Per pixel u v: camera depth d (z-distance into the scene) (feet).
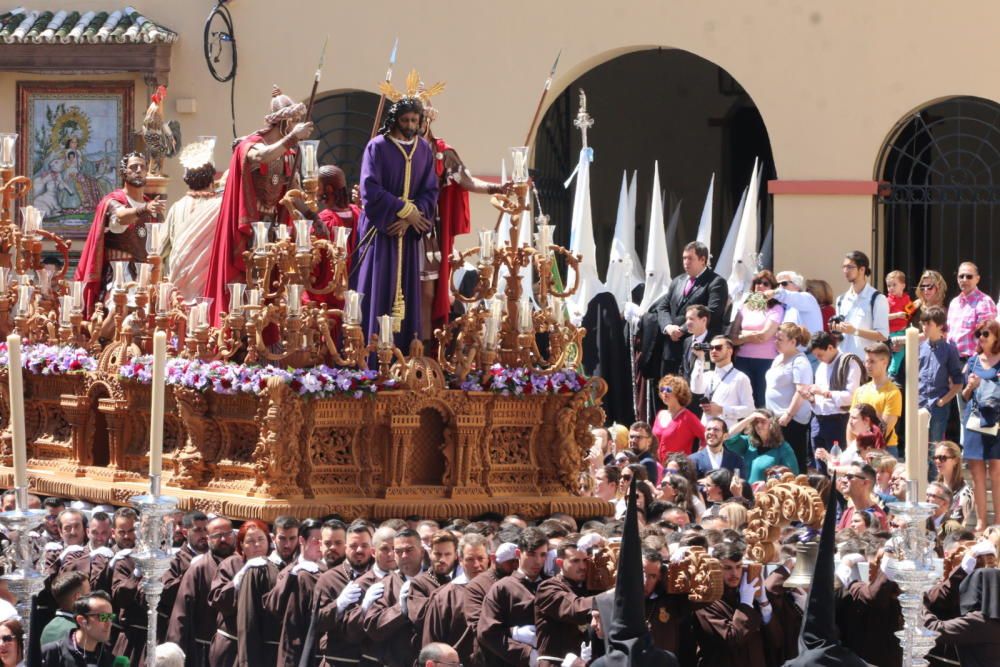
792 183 144.97
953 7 142.82
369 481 84.79
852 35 144.66
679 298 119.03
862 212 144.15
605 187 180.14
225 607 78.18
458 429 85.66
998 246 151.53
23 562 54.65
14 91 158.71
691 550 64.69
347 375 82.94
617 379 125.39
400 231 85.71
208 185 98.22
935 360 106.93
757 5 146.61
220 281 90.07
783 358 108.47
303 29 155.53
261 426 82.84
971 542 69.92
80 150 158.10
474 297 88.02
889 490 88.07
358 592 73.05
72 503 92.38
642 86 179.42
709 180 178.60
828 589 58.29
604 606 60.23
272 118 90.02
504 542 70.74
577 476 89.35
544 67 151.74
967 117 145.38
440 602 70.59
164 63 155.84
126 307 94.58
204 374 84.58
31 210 103.35
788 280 119.34
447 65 153.28
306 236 83.82
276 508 81.20
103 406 92.22
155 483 53.52
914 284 151.84
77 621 63.16
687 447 105.40
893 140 145.69
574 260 90.63
